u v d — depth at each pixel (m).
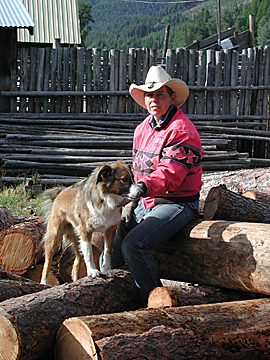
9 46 9.24
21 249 4.33
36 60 9.41
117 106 9.74
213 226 3.44
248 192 4.88
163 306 2.92
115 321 2.48
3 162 8.97
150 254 3.34
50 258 4.17
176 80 3.66
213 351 2.50
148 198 3.75
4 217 5.03
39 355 2.63
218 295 3.29
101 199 3.50
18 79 9.60
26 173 8.89
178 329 2.49
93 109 9.70
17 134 8.93
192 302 3.11
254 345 2.61
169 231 3.43
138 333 2.39
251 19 14.97
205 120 9.96
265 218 4.22
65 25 18.12
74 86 9.60
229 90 10.00
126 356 2.26
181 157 3.46
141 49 9.66
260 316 2.75
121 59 9.58
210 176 7.14
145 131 3.88
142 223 3.44
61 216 4.06
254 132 10.00
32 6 18.67
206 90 9.88
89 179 3.73
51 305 2.79
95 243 4.41
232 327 2.62
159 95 3.71
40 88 9.46
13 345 2.46
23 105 9.48
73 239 4.21
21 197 7.66
